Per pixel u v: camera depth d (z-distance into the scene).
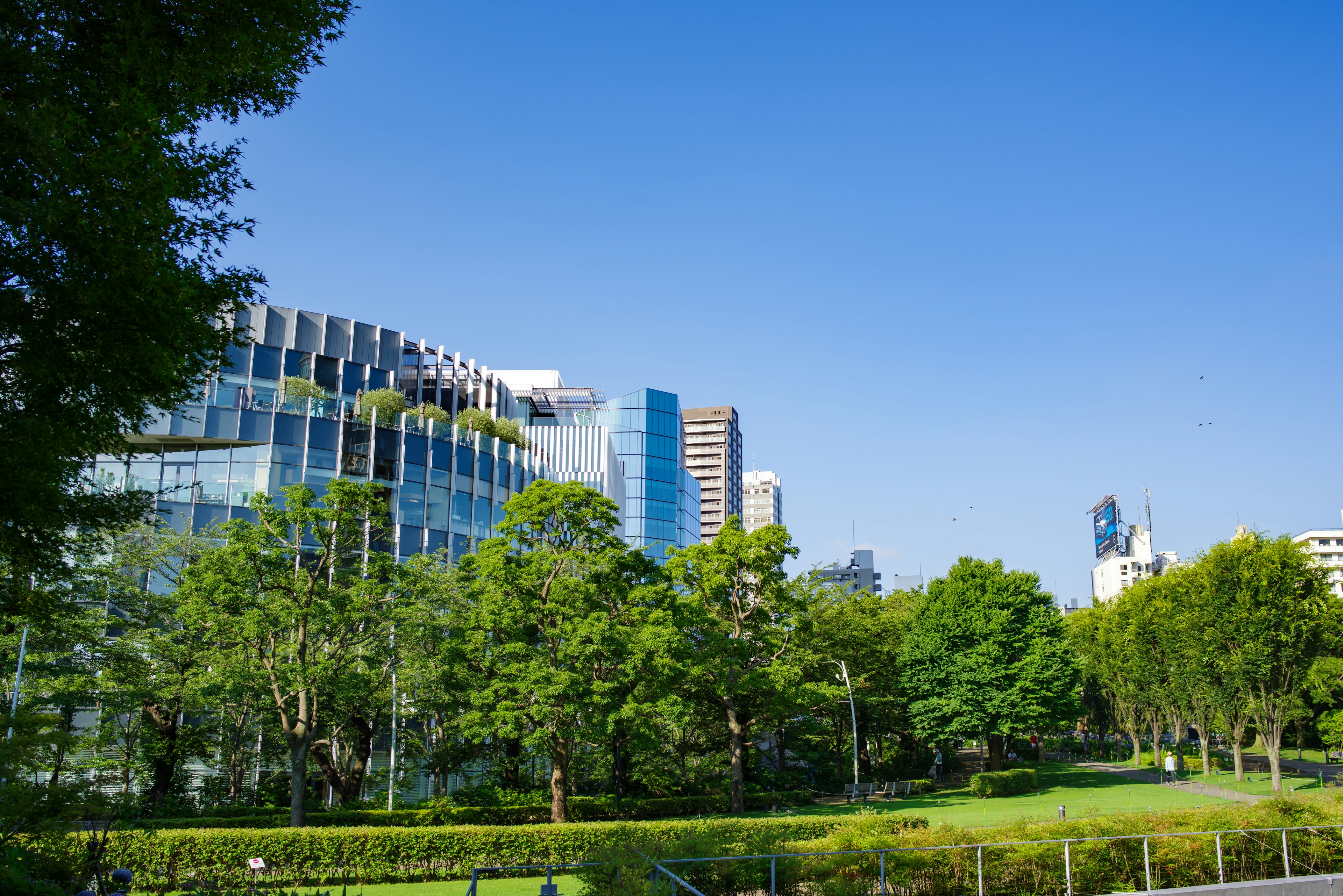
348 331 56.25
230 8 10.71
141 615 34.66
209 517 45.22
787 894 17.97
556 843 26.03
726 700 41.44
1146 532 166.62
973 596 52.66
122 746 34.16
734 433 197.50
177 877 23.08
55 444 10.28
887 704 56.44
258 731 37.88
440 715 38.44
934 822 33.22
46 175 9.09
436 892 22.44
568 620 35.72
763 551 42.72
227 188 10.81
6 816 12.88
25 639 28.42
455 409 61.69
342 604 31.31
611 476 94.38
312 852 24.30
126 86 10.03
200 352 11.04
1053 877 19.56
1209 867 20.58
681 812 39.69
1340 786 44.09
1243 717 45.34
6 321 9.57
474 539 53.41
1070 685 54.81
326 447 48.22
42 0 9.59
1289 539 43.41
